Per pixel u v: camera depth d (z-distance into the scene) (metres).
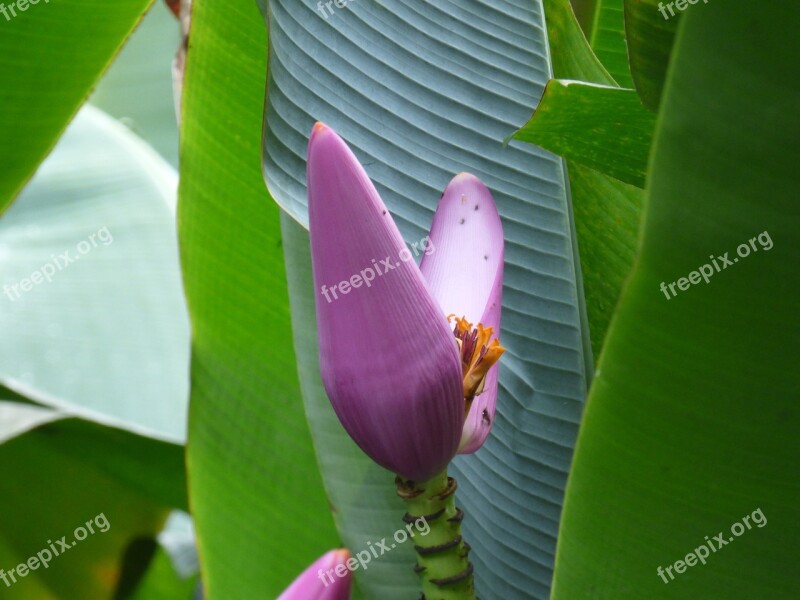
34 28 0.74
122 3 0.75
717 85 0.40
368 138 0.64
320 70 0.62
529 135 0.54
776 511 0.45
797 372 0.42
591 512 0.46
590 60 0.66
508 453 0.69
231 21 0.71
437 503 0.48
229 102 0.73
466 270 0.51
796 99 0.39
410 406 0.46
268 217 0.75
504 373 0.68
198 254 0.77
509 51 0.67
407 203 0.65
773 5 0.39
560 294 0.67
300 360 0.70
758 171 0.40
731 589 0.47
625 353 0.43
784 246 0.41
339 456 0.72
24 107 0.78
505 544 0.69
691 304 0.42
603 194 0.66
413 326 0.45
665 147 0.41
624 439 0.45
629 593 0.48
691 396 0.43
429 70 0.66
